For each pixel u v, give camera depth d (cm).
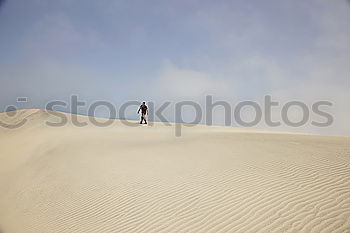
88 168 923
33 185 883
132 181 748
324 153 852
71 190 774
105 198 681
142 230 504
